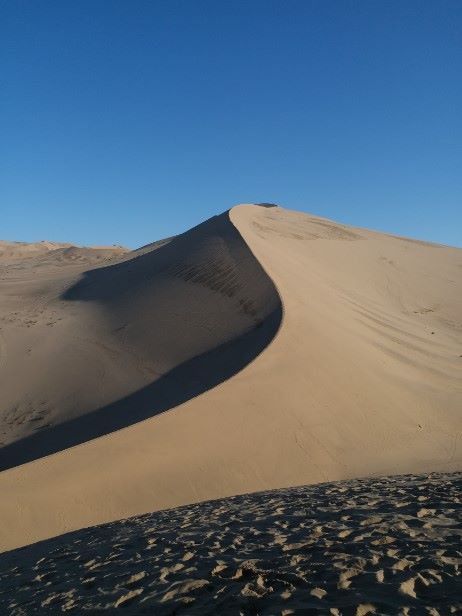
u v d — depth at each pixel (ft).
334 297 82.48
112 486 31.58
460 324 97.66
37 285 143.43
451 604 10.46
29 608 14.37
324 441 40.22
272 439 38.91
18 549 24.49
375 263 127.24
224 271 88.02
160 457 34.63
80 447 34.32
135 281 111.45
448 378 61.41
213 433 38.01
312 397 45.16
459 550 13.62
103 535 22.68
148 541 19.54
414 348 70.69
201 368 55.93
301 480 35.63
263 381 45.24
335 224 168.25
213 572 14.52
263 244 106.83
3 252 263.90
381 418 45.47
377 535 15.87
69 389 62.28
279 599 11.94
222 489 33.37
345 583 12.31
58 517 28.73
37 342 82.12
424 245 168.76
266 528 18.80
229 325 66.18
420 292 114.42
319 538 16.42
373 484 26.71
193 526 21.08
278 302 64.08
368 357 57.72
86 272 154.92
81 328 87.45
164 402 48.80
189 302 81.25
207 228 133.49
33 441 50.80
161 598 13.23
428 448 41.57
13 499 29.22
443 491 21.45
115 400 55.47
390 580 12.09
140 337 73.97
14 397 63.36
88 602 13.84
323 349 54.08
